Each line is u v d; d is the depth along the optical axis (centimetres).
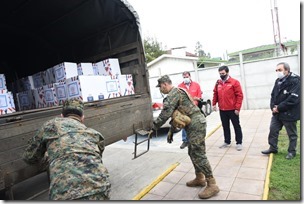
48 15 420
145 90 393
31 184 406
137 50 395
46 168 232
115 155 545
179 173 397
